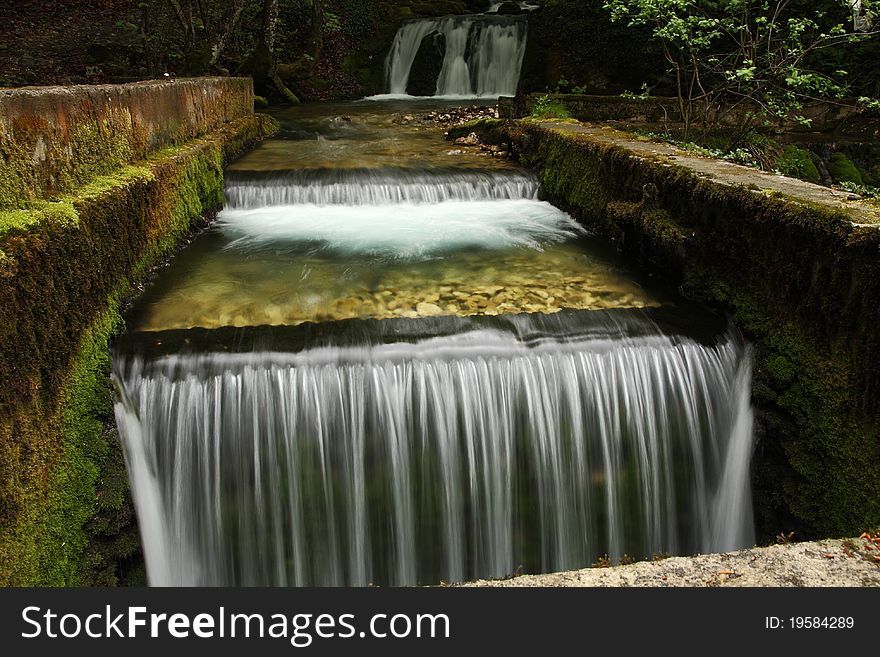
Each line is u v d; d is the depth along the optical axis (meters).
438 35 20.61
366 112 16.72
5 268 3.36
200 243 7.64
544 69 15.90
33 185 4.34
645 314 5.94
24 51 18.44
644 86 11.48
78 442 4.08
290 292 6.24
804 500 4.88
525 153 10.34
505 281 6.66
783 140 11.53
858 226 4.41
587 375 5.27
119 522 4.30
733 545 5.55
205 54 15.69
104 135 5.72
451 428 5.07
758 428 5.27
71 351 4.16
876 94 11.73
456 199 9.53
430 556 5.13
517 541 5.23
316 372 4.93
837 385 4.64
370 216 8.90
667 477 5.42
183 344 5.14
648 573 2.34
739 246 5.70
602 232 8.00
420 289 6.41
